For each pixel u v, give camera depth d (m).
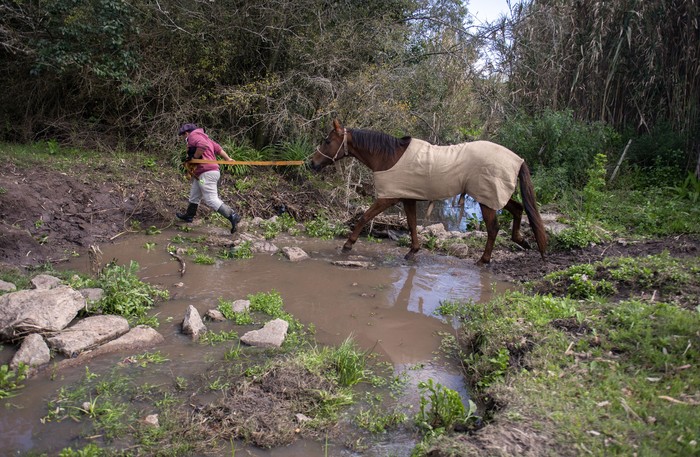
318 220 9.35
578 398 3.52
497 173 6.92
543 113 11.97
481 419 3.67
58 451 3.34
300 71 10.88
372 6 11.68
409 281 6.86
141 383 4.12
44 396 3.91
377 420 3.77
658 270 5.64
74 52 9.80
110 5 9.72
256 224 9.05
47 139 10.87
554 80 12.87
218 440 3.51
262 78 11.13
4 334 4.59
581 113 12.74
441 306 5.92
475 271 7.29
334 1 11.31
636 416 3.29
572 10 12.75
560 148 10.85
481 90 12.48
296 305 5.91
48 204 7.83
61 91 11.14
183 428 3.57
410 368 4.62
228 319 5.39
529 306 5.16
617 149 11.72
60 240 7.41
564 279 6.07
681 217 8.54
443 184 7.14
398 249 8.32
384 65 10.83
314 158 7.73
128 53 10.21
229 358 4.53
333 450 3.47
